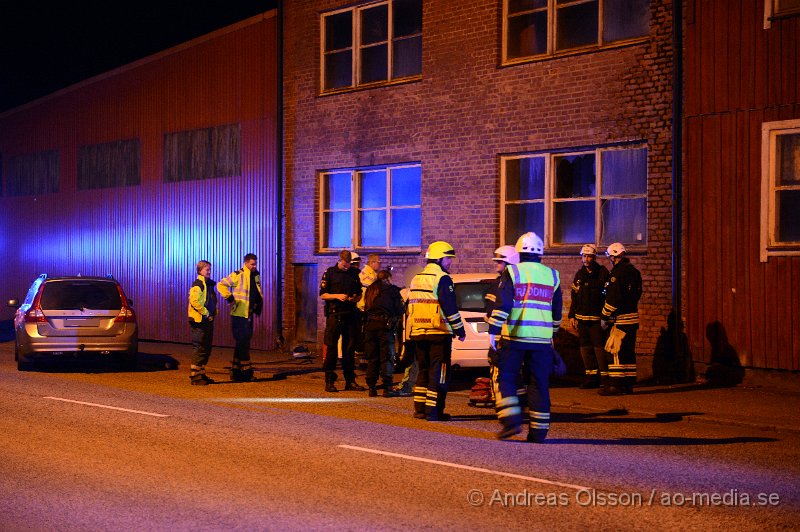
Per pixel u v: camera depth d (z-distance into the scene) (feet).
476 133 55.72
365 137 62.13
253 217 69.72
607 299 41.91
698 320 45.70
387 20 61.57
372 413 37.27
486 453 28.50
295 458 27.53
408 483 24.31
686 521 20.83
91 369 56.24
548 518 20.97
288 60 67.15
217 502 22.30
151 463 26.81
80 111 89.81
